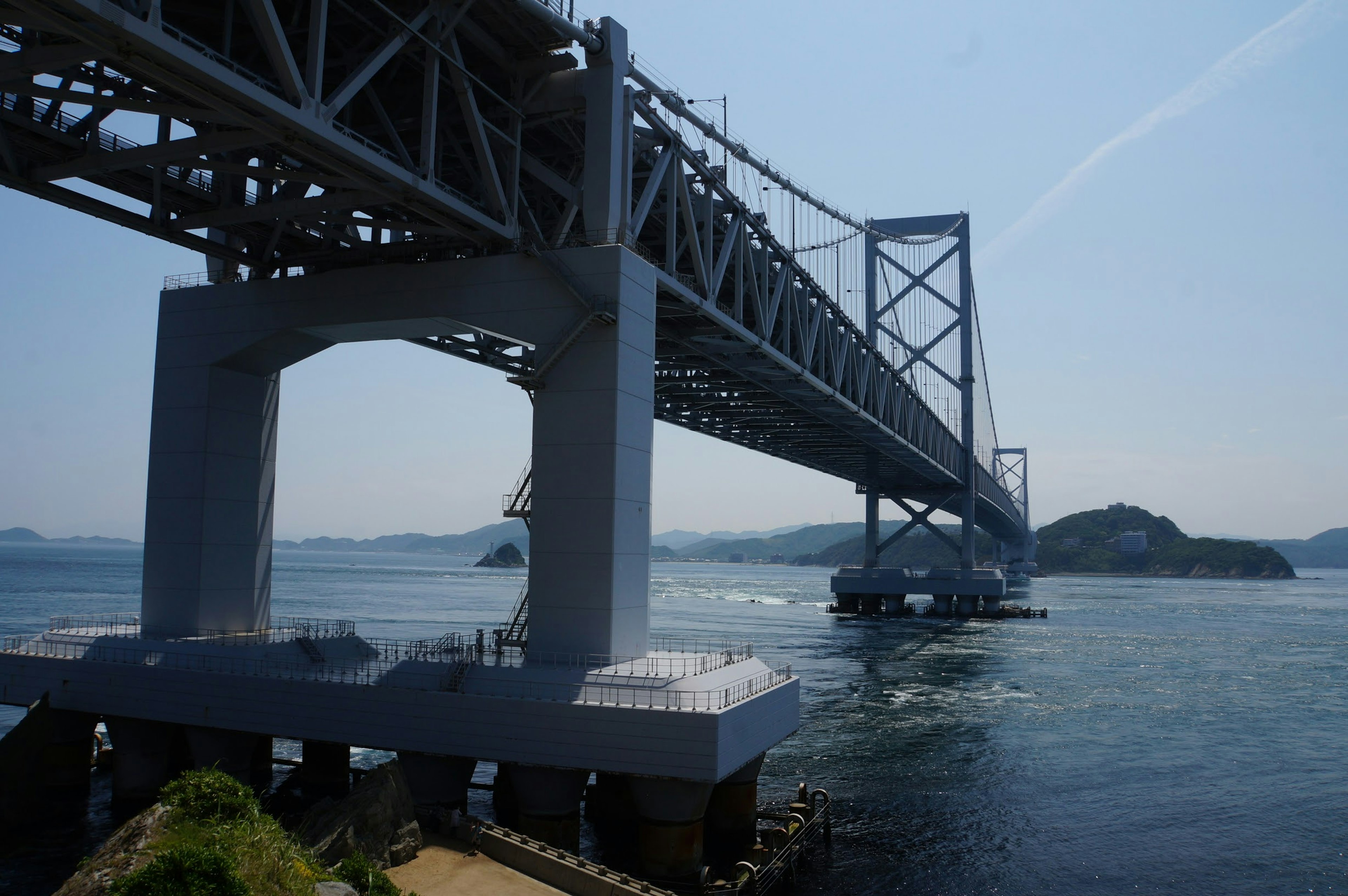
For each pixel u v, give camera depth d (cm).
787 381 6725
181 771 3691
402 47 2944
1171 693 6325
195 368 3944
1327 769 4375
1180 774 4259
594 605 3238
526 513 3669
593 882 2273
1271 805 3822
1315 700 6091
